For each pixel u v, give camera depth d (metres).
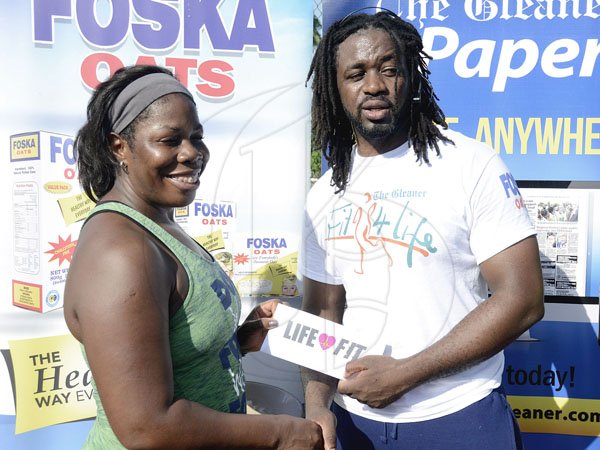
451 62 2.10
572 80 2.07
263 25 2.09
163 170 1.18
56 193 2.12
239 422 1.16
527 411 2.18
